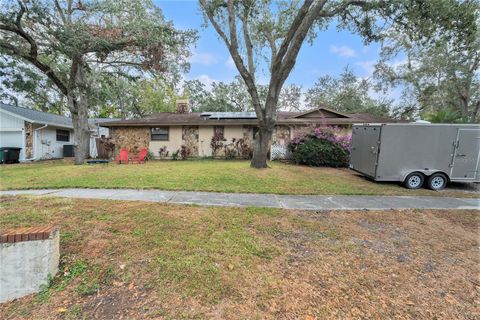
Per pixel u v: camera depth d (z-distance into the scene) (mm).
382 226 4031
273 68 8555
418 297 2330
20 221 3736
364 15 9578
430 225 4137
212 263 2779
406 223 4191
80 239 3209
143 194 5750
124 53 12109
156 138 14984
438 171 7164
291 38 8039
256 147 9547
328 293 2342
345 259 2951
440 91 17672
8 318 2068
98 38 9812
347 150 11156
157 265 2713
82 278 2504
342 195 6066
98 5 10062
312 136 11828
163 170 9195
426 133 7176
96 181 7066
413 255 3100
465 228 4043
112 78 14742
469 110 17219
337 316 2061
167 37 11141
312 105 26594
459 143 7164
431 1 7254
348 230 3814
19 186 6371
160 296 2270
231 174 8242
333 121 13391
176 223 3846
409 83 18750
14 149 13422
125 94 23703
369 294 2348
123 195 5621
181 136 14875
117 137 15086
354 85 24312
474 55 14953
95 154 17000
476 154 7176
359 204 5293
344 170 10273
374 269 2764
